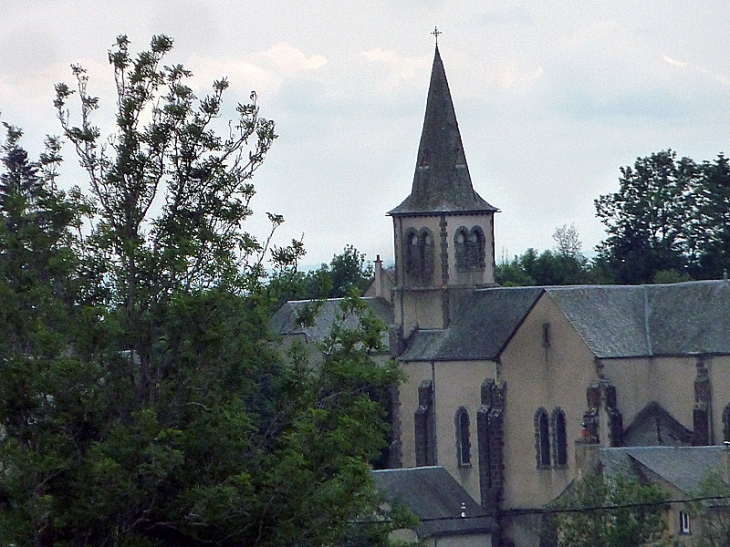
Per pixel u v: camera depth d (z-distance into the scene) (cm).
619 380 17638
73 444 8619
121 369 8931
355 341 9238
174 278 9062
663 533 14575
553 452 17975
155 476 8456
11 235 8888
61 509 8500
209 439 8681
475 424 18712
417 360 19275
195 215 9238
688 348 17512
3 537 8312
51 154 9281
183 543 8888
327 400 9200
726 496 13838
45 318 8762
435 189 19725
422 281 19638
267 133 9381
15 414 8500
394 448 19488
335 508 8675
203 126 9312
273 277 9438
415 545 10931
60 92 9256
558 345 17925
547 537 15475
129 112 9225
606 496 14612
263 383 9694
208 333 8850
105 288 9094
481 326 19025
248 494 8569
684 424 17525
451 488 17125
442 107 19912
